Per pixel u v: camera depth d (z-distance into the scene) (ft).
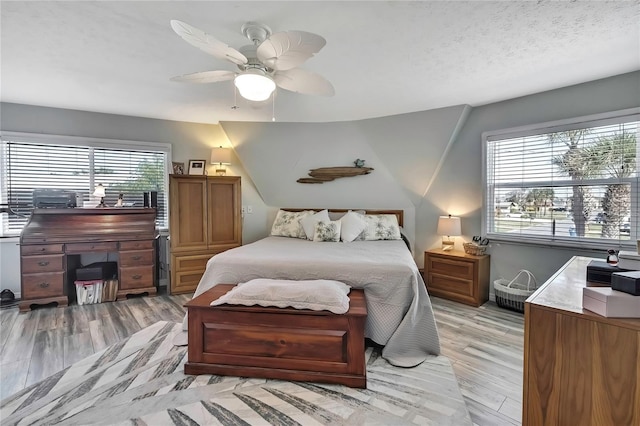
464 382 6.24
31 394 5.80
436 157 12.38
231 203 13.16
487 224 11.44
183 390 5.90
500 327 8.92
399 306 7.34
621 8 5.50
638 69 8.13
